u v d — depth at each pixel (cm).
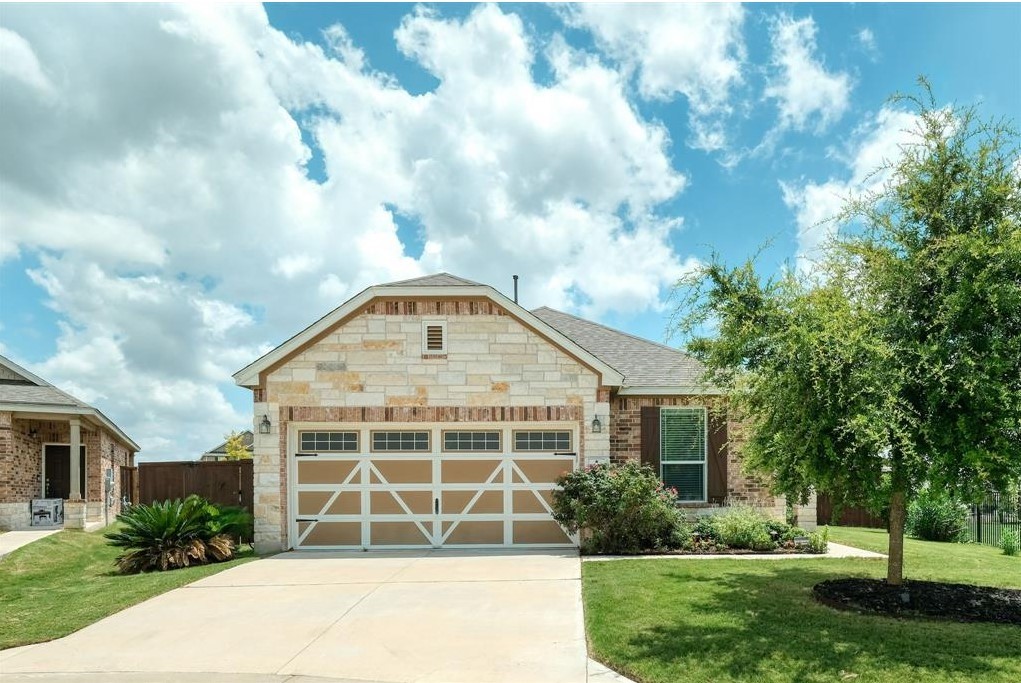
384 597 1002
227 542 1409
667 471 1565
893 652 682
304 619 892
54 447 2330
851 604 863
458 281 1508
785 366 870
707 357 997
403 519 1475
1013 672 625
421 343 1467
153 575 1257
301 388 1459
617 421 1558
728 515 1430
